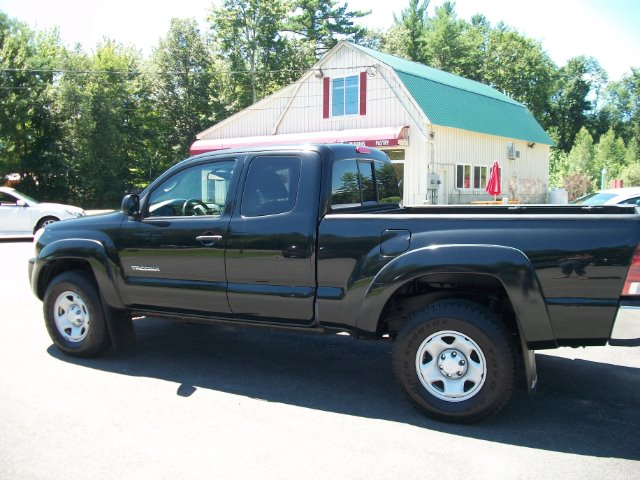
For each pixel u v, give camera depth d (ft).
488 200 81.71
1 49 111.14
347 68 76.18
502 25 224.94
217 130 90.27
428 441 12.42
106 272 17.51
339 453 11.84
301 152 15.43
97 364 17.87
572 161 175.01
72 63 120.26
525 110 102.12
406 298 14.98
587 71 268.21
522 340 12.82
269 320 15.60
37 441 12.32
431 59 187.62
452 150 74.43
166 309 17.08
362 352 19.60
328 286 14.64
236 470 11.10
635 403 14.67
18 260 43.04
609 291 12.06
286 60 153.79
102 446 12.11
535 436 12.68
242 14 149.38
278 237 15.11
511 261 12.59
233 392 15.51
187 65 145.48
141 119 145.38
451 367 13.19
